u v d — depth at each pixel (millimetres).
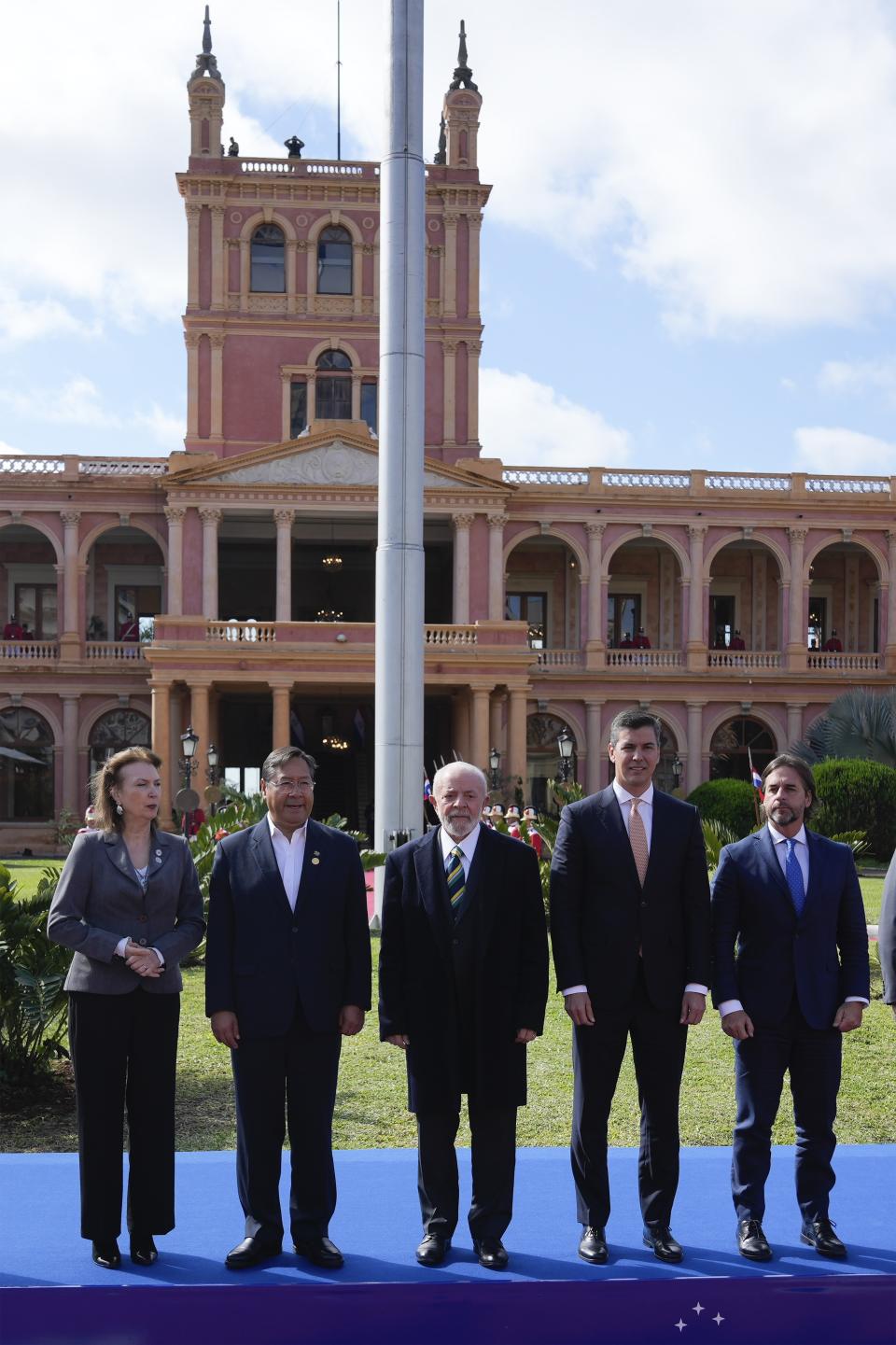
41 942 10156
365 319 47156
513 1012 6492
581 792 25344
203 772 38531
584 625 46000
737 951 7066
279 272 47281
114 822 6621
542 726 46281
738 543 48219
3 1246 6559
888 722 37094
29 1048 10344
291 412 46906
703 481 46312
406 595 17344
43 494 44062
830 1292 5742
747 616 50125
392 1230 6832
